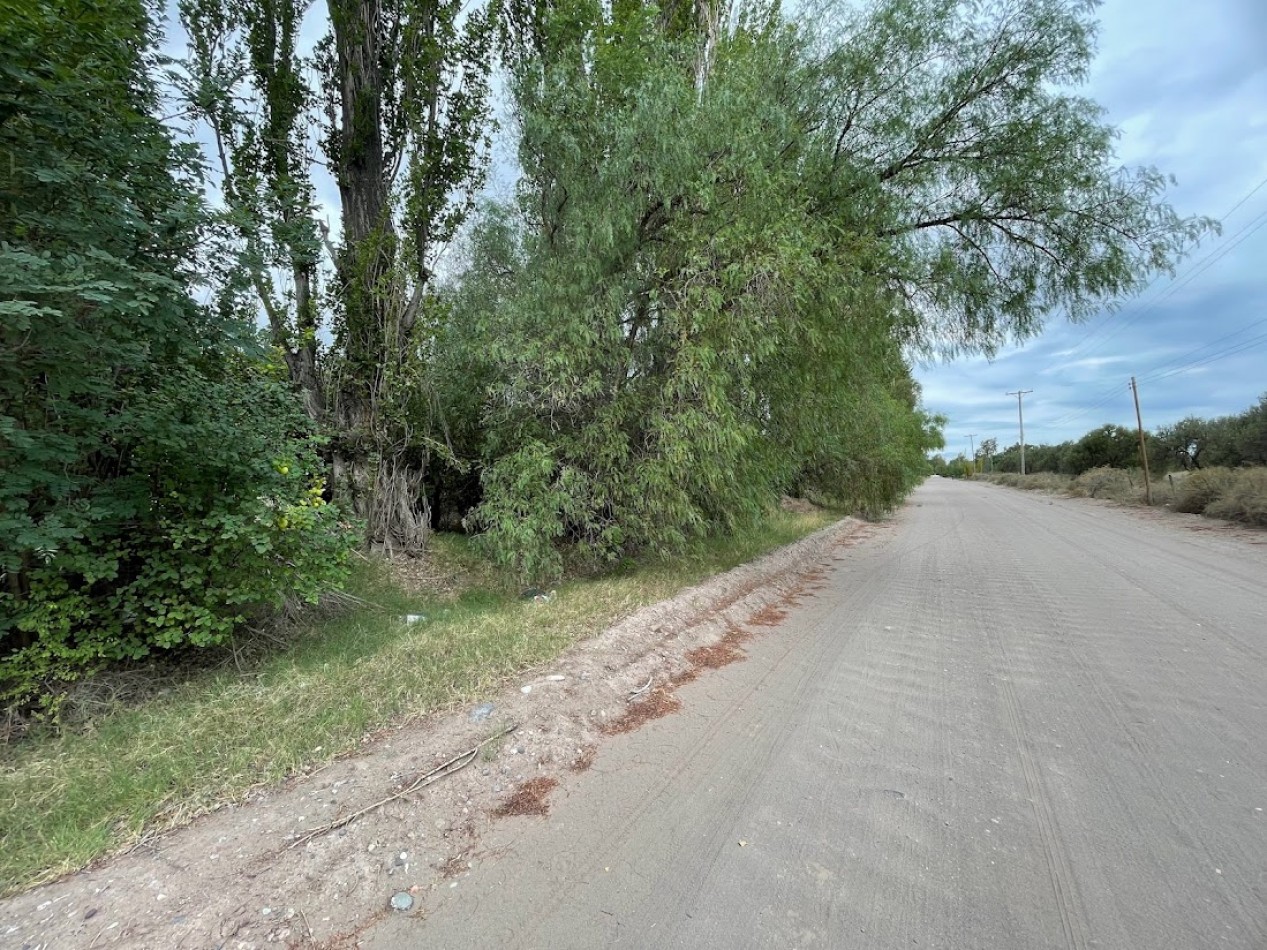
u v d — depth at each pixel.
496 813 3.05
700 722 4.17
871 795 3.20
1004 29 8.23
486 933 2.26
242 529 4.43
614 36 7.92
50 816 2.79
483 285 9.09
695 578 8.05
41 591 3.88
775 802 3.14
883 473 20.41
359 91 8.76
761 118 7.43
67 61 3.81
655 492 7.38
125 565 4.64
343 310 8.74
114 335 4.01
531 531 6.98
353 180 8.98
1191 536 14.76
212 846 2.61
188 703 4.09
